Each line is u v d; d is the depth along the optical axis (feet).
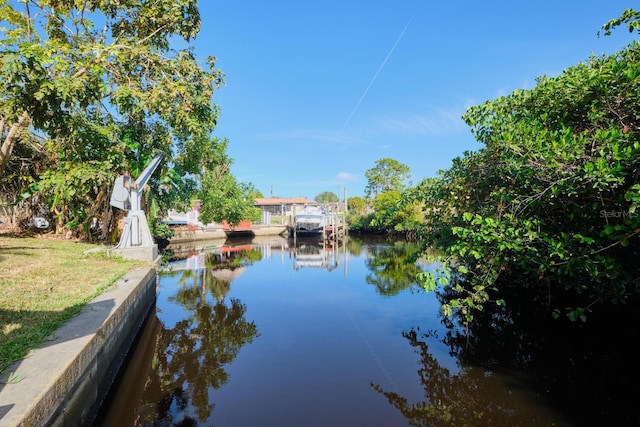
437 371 18.17
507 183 18.57
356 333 24.00
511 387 16.42
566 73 17.67
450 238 24.70
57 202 42.34
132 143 48.24
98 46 34.81
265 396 15.98
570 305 22.94
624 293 14.33
